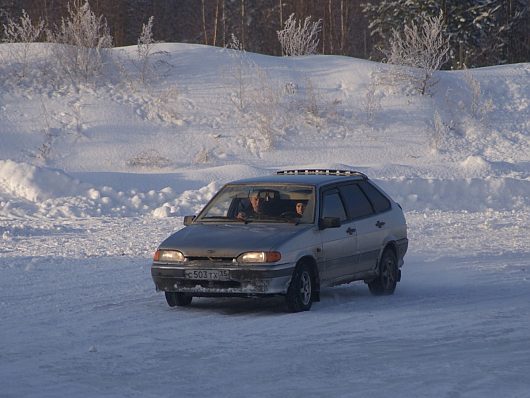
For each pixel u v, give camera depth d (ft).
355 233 91.61
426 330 75.10
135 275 106.52
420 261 121.49
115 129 280.72
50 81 303.68
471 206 197.88
